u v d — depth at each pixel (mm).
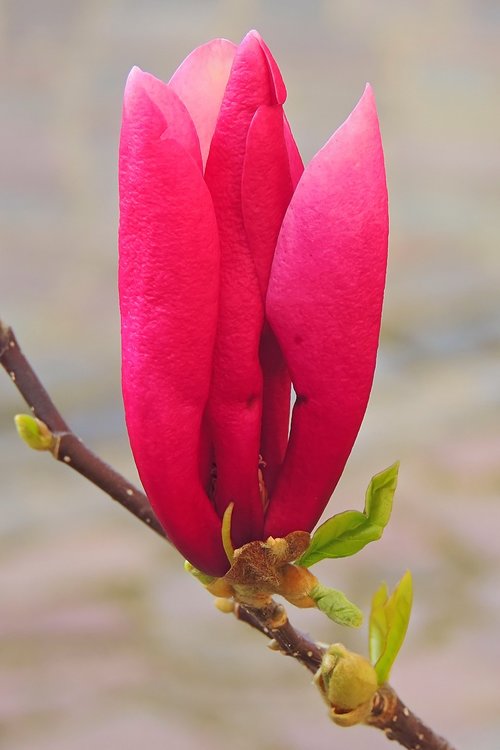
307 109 2578
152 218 398
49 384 1854
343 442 419
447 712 1260
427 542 1523
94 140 2508
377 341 412
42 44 2791
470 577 1467
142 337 406
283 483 425
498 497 1605
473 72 2721
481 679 1302
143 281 402
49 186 2375
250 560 426
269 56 400
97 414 1798
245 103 400
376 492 427
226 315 408
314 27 2854
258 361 414
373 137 400
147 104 394
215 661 1354
